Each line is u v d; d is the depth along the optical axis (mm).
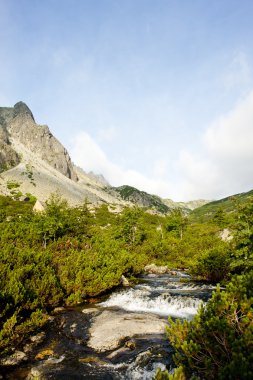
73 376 8203
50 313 14031
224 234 40531
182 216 56188
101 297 17641
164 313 14469
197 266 23750
